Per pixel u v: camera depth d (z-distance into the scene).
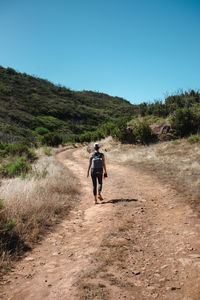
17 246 3.62
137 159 14.07
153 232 4.11
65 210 5.75
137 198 6.59
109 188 8.16
